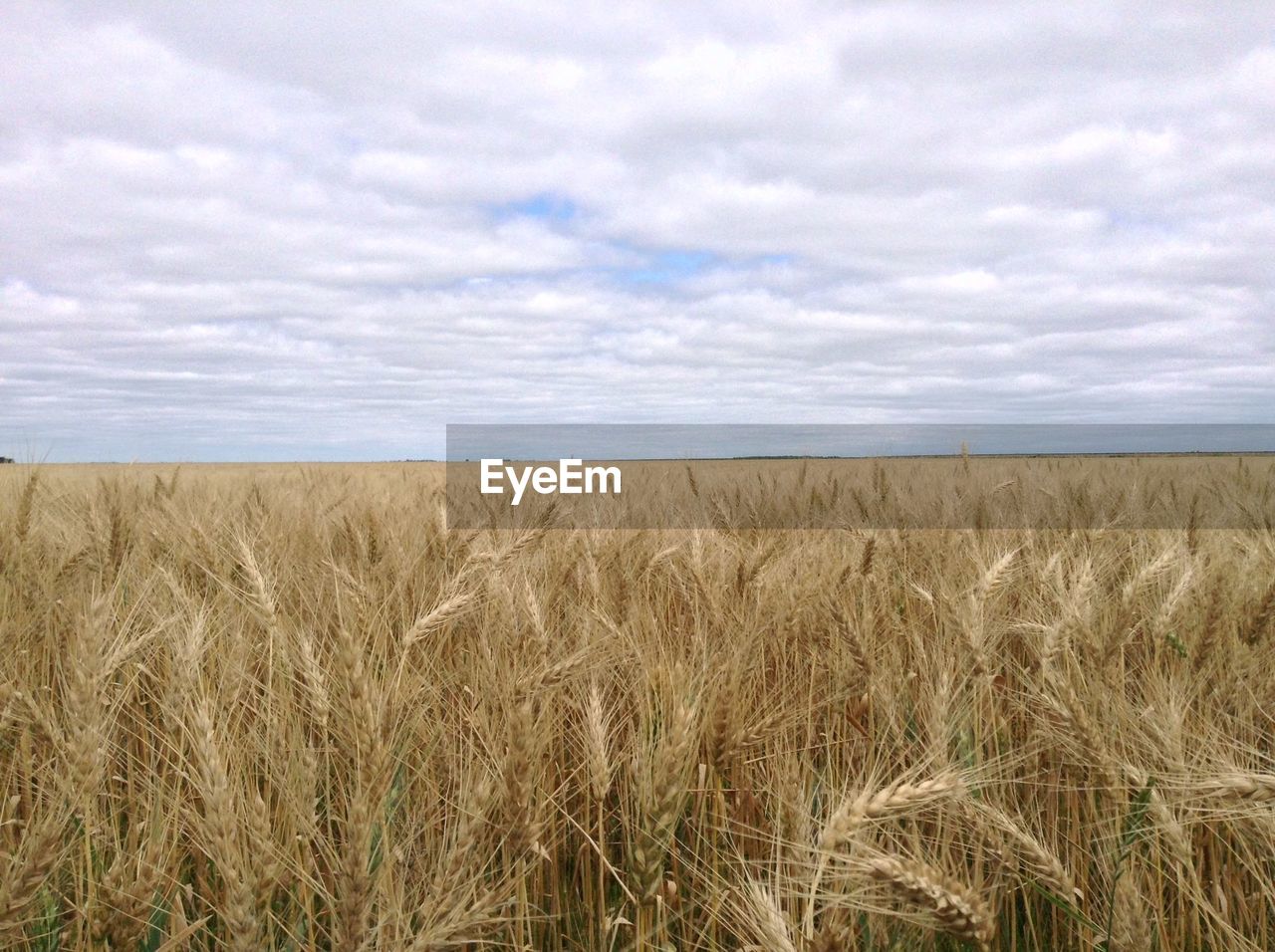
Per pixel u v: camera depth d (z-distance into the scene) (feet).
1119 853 2.49
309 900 2.44
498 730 3.08
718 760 2.92
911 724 3.20
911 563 5.24
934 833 2.79
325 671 3.08
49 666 3.68
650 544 5.32
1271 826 2.42
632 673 3.49
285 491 8.43
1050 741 3.12
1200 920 2.71
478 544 4.62
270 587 3.84
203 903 2.67
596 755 2.85
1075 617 3.41
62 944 2.45
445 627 3.95
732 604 4.14
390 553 4.82
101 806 2.95
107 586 4.47
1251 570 4.44
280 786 2.77
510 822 2.57
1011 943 2.58
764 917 2.20
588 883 2.81
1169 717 2.81
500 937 2.66
